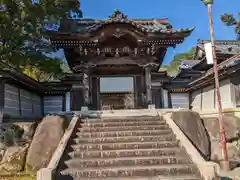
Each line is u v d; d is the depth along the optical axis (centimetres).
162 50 1928
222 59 1931
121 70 2062
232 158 1151
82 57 1819
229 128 1212
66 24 1945
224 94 1559
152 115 1435
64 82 2141
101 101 2047
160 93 2167
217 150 1163
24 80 1589
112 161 934
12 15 1281
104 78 2077
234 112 1357
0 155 1154
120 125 1250
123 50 1839
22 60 1527
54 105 2120
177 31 1706
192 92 2170
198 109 2009
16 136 1223
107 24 1711
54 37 1675
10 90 1506
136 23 1714
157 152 1001
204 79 1694
